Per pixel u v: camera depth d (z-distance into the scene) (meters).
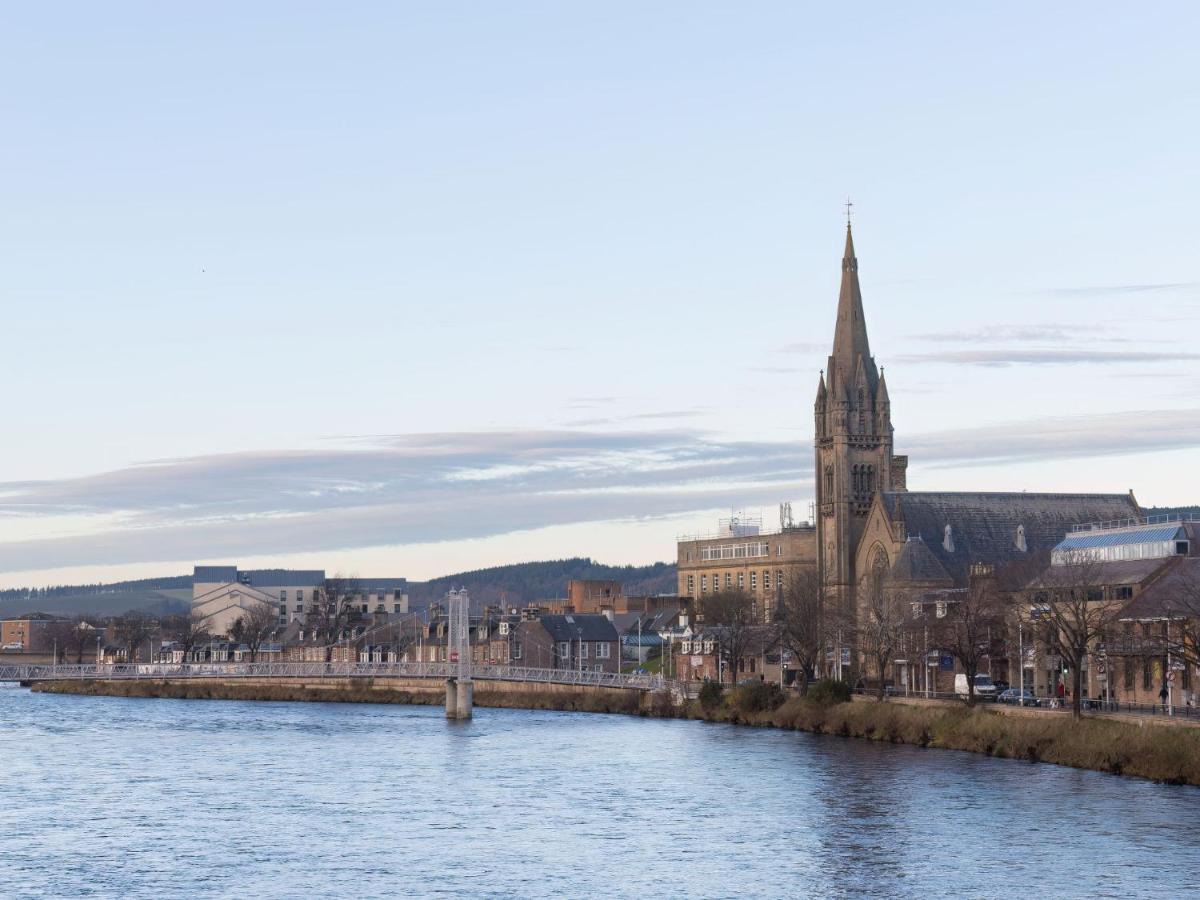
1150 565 190.12
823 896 95.06
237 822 123.31
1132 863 101.31
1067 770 143.00
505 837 115.50
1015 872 99.69
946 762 152.75
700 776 147.62
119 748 184.12
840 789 135.00
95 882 100.50
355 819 124.62
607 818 123.62
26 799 136.75
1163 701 164.00
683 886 98.31
